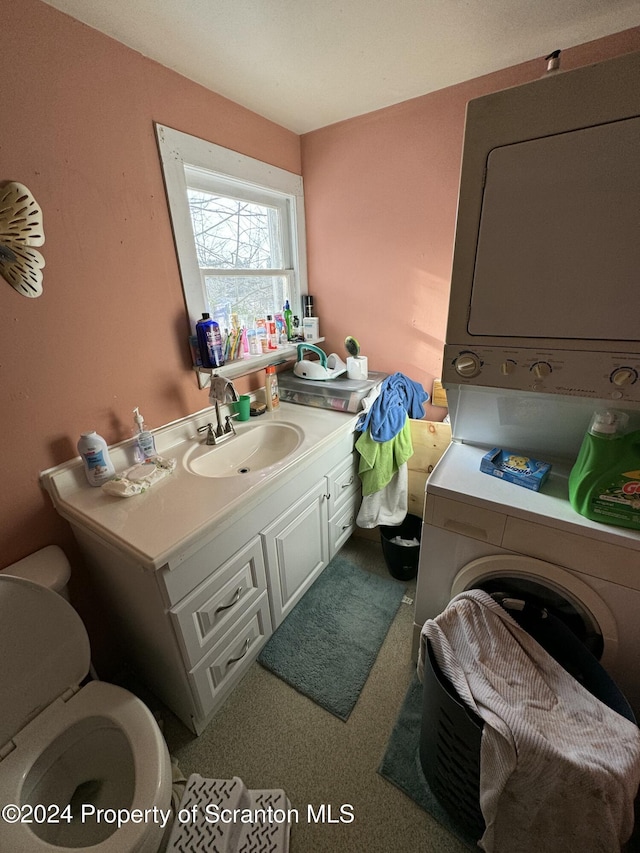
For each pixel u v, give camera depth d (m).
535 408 1.17
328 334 2.14
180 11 0.98
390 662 1.45
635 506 0.88
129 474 1.19
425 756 1.06
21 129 0.92
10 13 0.86
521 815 0.79
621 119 0.64
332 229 1.90
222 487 1.17
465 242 0.83
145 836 0.75
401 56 1.23
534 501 1.03
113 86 1.08
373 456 1.72
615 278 0.72
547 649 1.03
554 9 1.03
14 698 0.92
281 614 1.50
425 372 1.91
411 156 1.59
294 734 1.23
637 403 0.79
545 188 0.73
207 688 1.17
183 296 1.41
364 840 0.99
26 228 0.95
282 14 1.01
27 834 0.76
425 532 1.17
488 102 0.73
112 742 1.01
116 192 1.14
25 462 1.06
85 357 1.15
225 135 1.45
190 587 1.02
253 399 1.85
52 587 1.01
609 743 0.75
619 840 0.75
